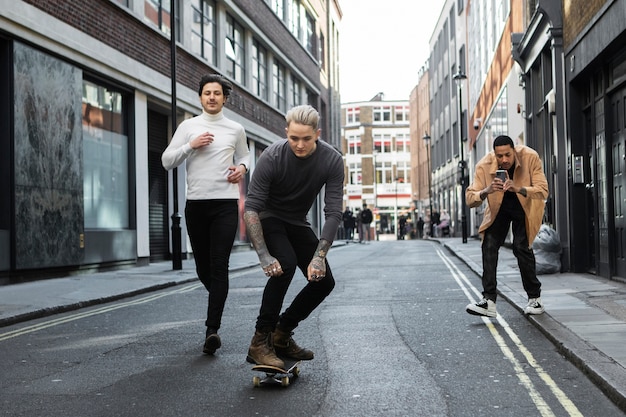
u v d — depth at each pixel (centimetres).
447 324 744
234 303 950
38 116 1280
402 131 10025
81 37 1423
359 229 3875
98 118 1548
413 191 8044
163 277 1330
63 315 889
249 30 2667
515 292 963
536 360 567
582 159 1230
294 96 3516
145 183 1736
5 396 480
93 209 1516
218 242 624
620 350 556
